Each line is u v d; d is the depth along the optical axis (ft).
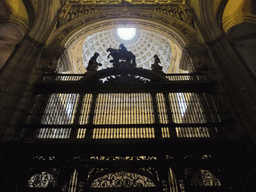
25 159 20.22
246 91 24.26
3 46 40.75
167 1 46.52
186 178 19.62
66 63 35.76
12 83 25.31
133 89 27.35
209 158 20.49
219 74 28.04
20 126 22.26
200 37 36.01
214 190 18.60
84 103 26.14
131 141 20.83
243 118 22.56
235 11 36.76
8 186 18.53
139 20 43.04
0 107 22.54
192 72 32.53
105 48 70.38
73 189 18.99
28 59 29.37
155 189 18.72
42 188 18.81
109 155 20.79
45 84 26.76
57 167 19.98
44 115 24.47
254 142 20.16
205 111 24.79
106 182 19.88
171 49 56.90
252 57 36.40
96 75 29.43
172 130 22.65
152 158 20.95
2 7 35.63
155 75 29.27
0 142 19.93
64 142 20.57
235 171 19.27
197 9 39.68
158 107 25.46
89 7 45.32
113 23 43.11
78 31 39.37
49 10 37.17
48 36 34.81
